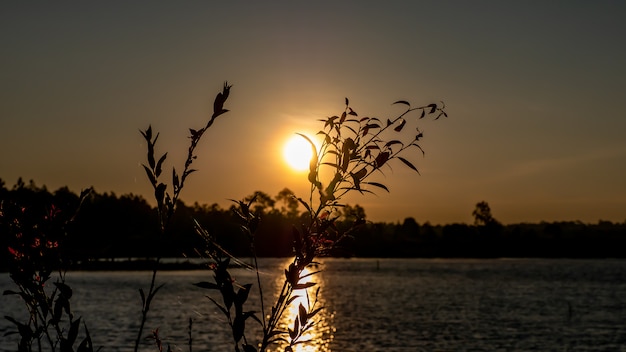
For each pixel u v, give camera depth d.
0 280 100.81
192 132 3.67
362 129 3.61
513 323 54.00
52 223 3.86
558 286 102.94
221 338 39.16
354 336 44.44
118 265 145.38
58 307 3.69
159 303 66.06
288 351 3.54
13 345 32.75
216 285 3.46
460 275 137.25
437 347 40.62
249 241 3.61
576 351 39.69
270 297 70.69
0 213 3.82
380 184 3.54
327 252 3.55
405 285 103.31
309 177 3.55
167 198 3.62
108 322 49.66
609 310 65.50
